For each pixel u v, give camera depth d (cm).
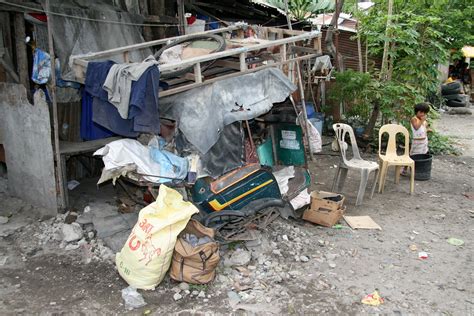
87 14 530
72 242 448
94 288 379
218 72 480
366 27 888
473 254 462
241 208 441
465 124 1342
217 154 434
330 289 387
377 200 622
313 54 536
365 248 469
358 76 868
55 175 490
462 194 657
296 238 477
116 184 544
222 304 360
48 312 344
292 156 557
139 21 608
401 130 668
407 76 866
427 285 399
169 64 407
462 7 1014
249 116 437
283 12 1021
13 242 452
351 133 638
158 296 369
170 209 379
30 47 521
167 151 453
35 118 486
